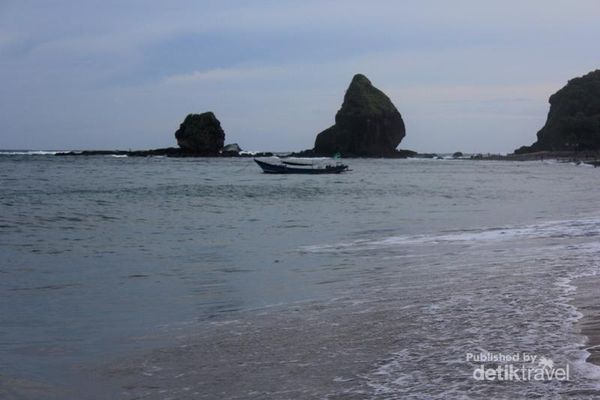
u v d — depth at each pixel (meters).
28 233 19.95
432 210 28.95
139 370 6.68
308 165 75.25
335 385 5.89
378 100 166.88
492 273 11.59
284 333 7.89
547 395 5.33
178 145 151.38
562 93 181.12
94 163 107.31
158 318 9.04
